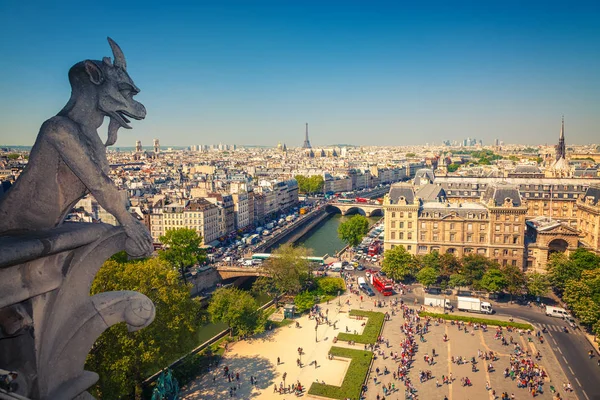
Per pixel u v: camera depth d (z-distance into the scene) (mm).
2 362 20938
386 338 168750
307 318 190875
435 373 142375
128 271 113875
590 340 165875
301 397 127812
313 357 154000
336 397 126375
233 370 144000
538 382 133250
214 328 185250
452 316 186250
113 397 96000
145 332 106500
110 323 24141
